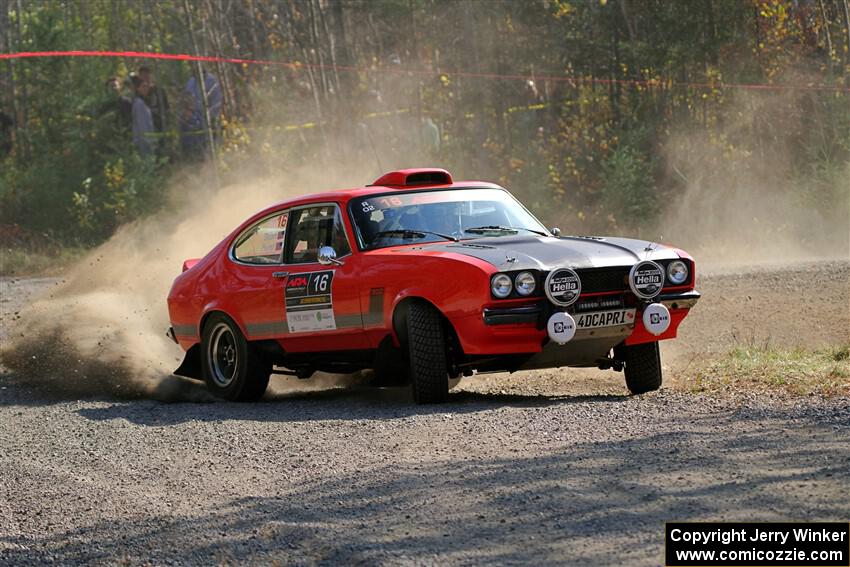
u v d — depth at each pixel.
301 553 13.05
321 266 23.42
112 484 17.47
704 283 42.19
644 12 66.88
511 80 70.19
